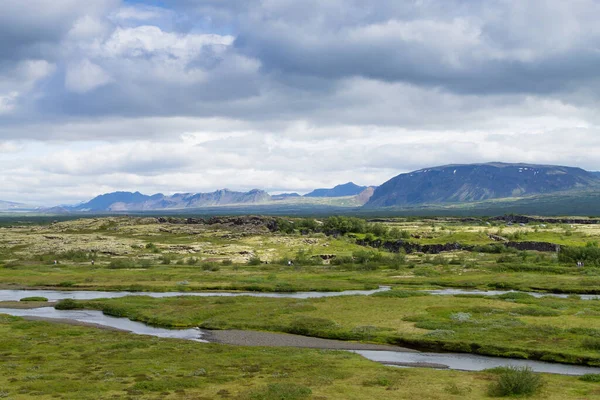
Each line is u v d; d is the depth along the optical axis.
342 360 60.78
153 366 57.16
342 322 82.81
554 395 46.16
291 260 189.75
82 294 122.62
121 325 85.94
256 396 45.62
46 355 62.47
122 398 45.09
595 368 58.66
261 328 82.12
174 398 45.31
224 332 80.00
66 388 47.84
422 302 98.19
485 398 45.53
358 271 162.25
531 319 81.19
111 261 182.50
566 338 68.75
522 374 48.22
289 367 57.16
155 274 154.50
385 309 92.00
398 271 159.12
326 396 45.88
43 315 95.56
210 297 108.69
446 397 45.72
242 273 158.00
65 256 199.12
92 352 64.25
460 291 121.62
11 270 164.75
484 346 66.94
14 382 49.84
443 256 192.25
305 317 86.56
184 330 81.75
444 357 64.50
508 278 136.62
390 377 52.75
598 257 159.25
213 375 53.50
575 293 119.00
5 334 74.62
